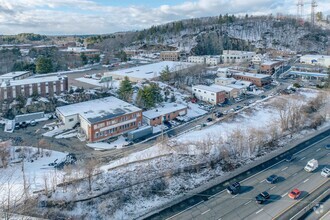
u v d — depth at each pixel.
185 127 57.44
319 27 179.38
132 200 33.44
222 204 32.41
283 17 191.88
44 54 129.25
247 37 163.62
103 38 194.25
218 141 45.59
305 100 68.81
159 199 33.78
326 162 41.72
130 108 58.41
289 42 155.25
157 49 162.50
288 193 34.06
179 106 65.69
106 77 87.50
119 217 30.94
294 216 29.95
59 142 50.59
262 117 60.59
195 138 48.59
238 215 30.41
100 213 31.30
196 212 31.16
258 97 77.38
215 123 57.34
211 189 35.44
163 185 35.94
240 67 112.94
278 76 100.31
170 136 52.69
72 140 51.53
